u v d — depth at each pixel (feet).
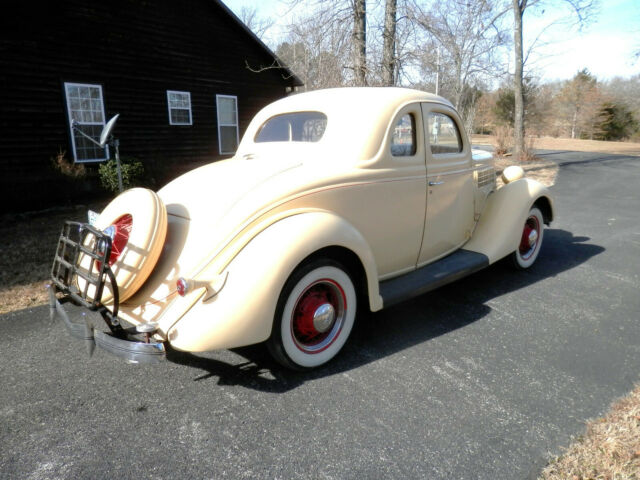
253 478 6.25
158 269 8.07
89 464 6.53
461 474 6.25
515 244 13.47
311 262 8.38
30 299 12.97
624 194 32.30
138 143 37.35
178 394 8.26
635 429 7.03
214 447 6.87
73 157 32.65
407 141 10.73
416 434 7.09
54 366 9.27
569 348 9.86
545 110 122.01
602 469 6.23
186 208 8.69
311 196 8.70
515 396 8.07
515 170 15.85
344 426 7.30
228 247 7.80
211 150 43.91
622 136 152.25
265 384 8.55
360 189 9.52
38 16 29.66
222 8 40.96
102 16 33.35
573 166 54.03
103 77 34.04
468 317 11.52
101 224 8.84
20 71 29.22
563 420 7.38
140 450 6.81
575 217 24.27
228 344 7.44
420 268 11.68
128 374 8.96
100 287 7.39
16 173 28.99
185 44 39.75
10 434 7.18
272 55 45.29
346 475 6.28
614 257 16.74
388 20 29.63
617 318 11.41
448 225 12.27
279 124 11.40
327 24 29.94
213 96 43.16
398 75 31.04
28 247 18.85
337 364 9.23
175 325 7.52
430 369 9.02
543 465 6.38
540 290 13.38
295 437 7.06
